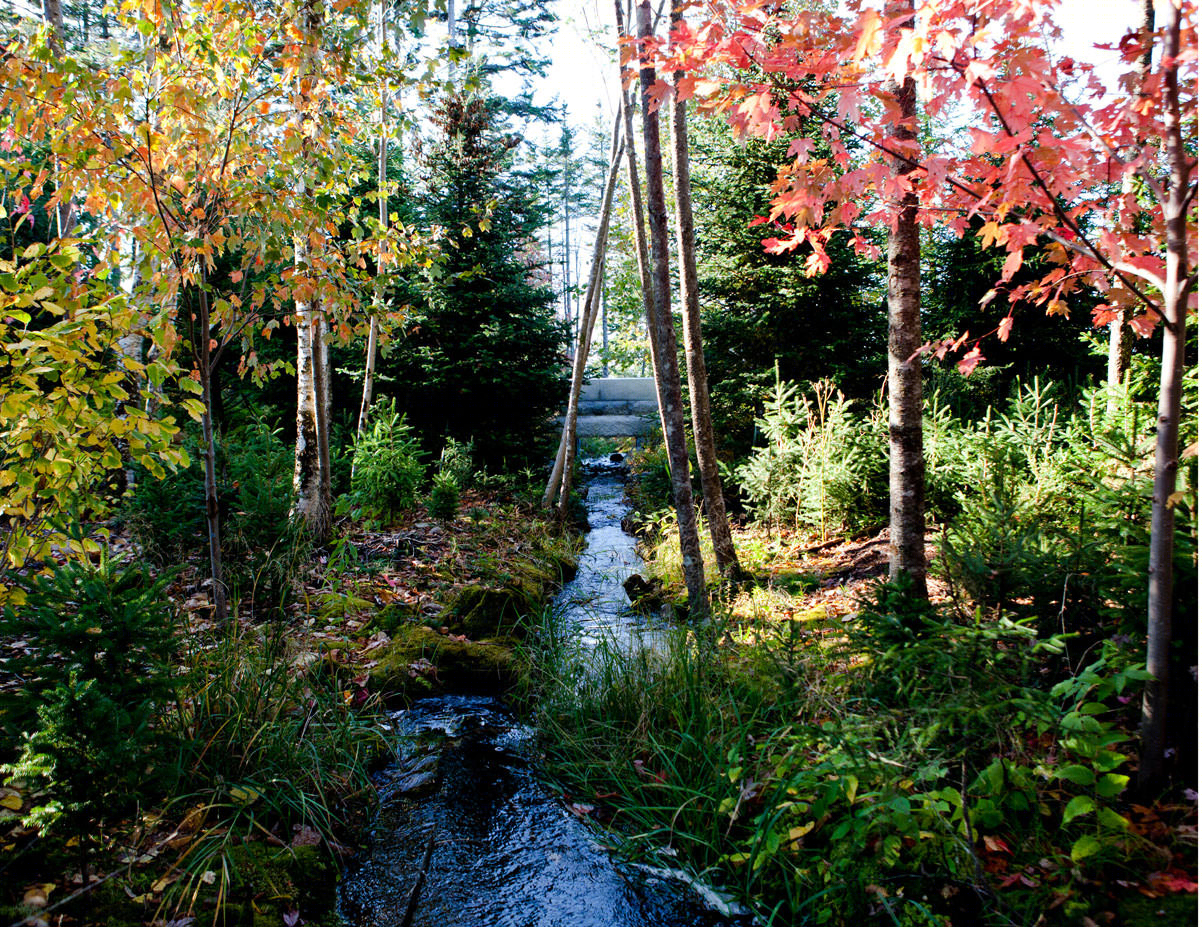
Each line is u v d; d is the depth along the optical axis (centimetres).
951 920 242
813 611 556
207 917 245
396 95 704
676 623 502
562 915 282
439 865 313
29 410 282
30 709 244
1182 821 246
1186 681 263
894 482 398
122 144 418
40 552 307
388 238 565
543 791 377
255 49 459
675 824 335
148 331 423
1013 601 358
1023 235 289
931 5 222
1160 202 238
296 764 332
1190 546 267
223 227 480
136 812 276
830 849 281
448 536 862
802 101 290
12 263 300
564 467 1080
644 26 538
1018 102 240
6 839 247
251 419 1066
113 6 429
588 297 1064
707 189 1120
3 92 386
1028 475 581
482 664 510
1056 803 272
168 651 283
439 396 1205
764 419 870
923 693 303
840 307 1097
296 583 550
